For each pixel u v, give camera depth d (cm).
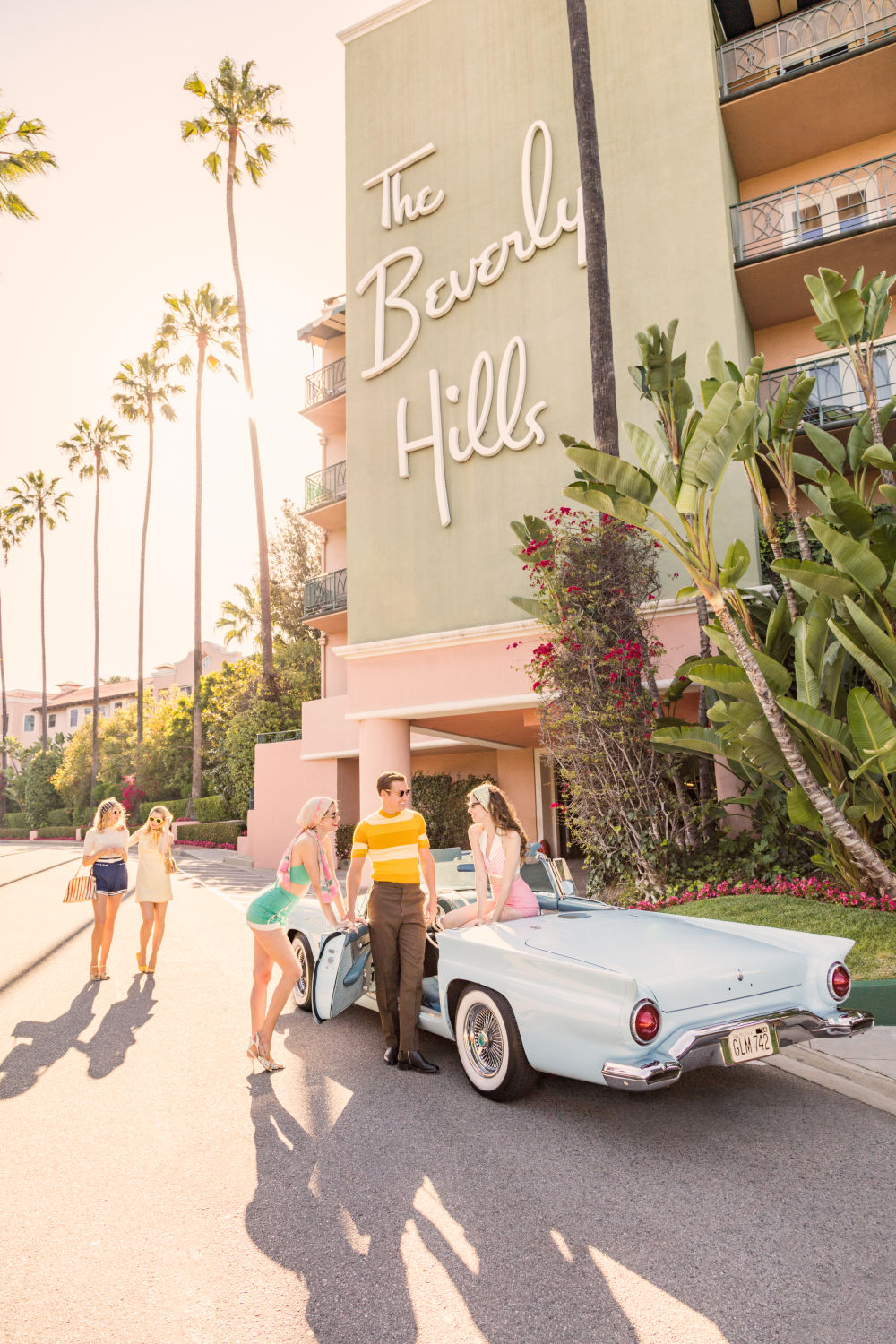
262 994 505
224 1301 261
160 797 3994
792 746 691
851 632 722
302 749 2025
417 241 1416
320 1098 443
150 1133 398
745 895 791
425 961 563
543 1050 392
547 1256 282
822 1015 396
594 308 1010
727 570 681
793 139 1335
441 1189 334
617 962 388
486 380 1308
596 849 930
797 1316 244
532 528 1012
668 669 1077
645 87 1230
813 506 1302
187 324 3484
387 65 1504
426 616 1320
